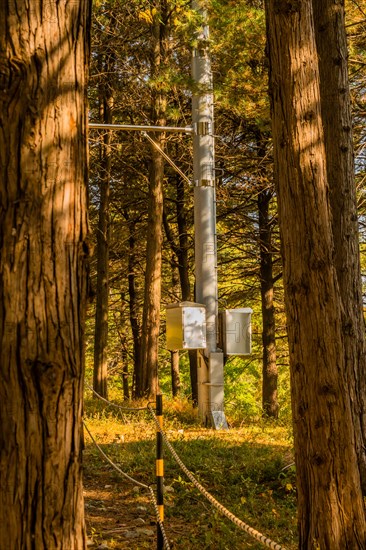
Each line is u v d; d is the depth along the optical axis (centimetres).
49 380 313
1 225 316
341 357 569
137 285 3103
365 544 552
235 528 743
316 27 858
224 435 1331
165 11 1844
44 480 313
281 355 2817
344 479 557
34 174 319
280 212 594
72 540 321
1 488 310
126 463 1027
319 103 590
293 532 744
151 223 1961
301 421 572
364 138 1401
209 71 1513
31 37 321
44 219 320
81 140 337
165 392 3772
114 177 2450
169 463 1025
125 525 759
